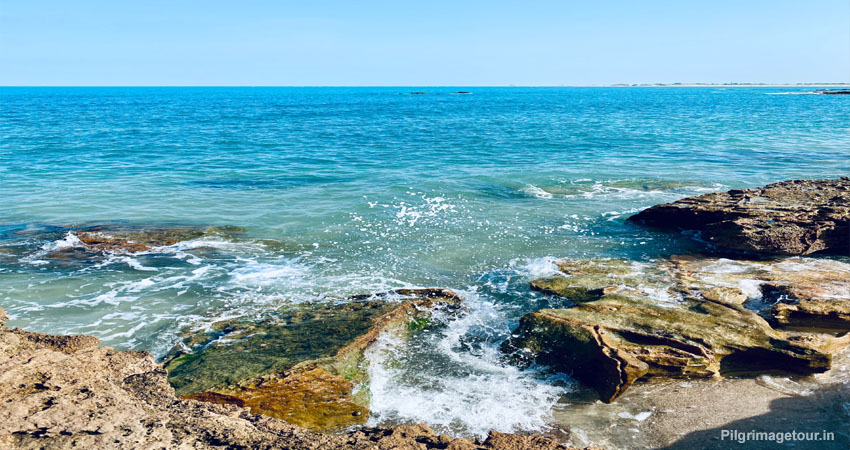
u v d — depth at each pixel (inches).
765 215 569.9
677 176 974.4
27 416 213.0
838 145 1386.6
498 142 1523.1
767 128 1878.7
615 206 759.7
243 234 621.9
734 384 325.4
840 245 535.8
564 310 389.4
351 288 470.6
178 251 559.5
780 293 414.9
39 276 485.4
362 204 762.8
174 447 211.9
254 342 357.1
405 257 553.3
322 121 2415.1
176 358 340.8
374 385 327.9
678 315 375.6
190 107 3732.8
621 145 1434.5
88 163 1096.2
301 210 729.6
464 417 300.2
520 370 349.4
